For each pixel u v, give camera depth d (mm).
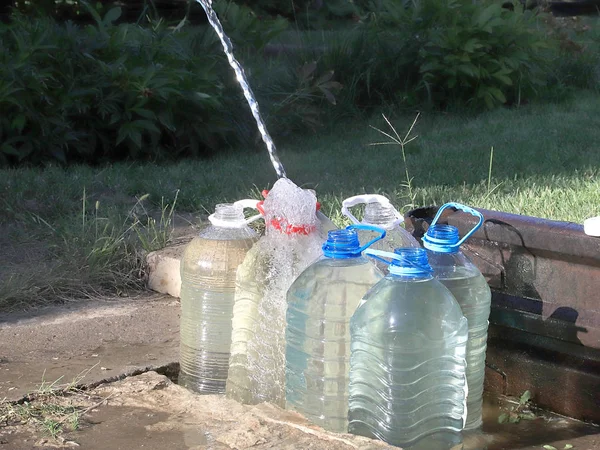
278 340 3064
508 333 3227
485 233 3199
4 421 3008
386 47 9398
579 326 2984
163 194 6004
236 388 3203
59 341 3930
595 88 10258
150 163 7332
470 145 7500
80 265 4762
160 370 3570
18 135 7180
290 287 2930
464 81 9172
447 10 9375
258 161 7277
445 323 2730
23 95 7055
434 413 2779
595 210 5016
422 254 2734
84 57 7516
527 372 3207
